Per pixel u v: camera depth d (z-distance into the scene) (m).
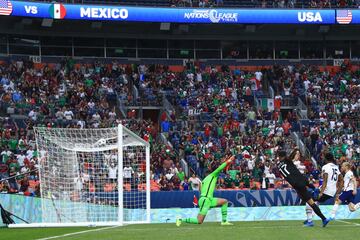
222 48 118.94
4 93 96.75
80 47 113.69
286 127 96.81
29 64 106.38
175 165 85.06
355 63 119.50
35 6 100.19
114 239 33.59
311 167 85.56
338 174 44.56
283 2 114.62
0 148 82.25
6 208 54.38
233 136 94.12
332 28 118.31
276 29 118.12
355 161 88.81
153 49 116.94
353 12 110.75
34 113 93.56
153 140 92.69
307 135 95.25
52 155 57.91
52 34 111.38
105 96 103.56
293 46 120.69
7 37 108.75
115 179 63.47
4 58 108.25
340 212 65.06
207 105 102.50
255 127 96.81
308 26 116.94
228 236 34.03
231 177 80.12
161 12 106.94
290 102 108.69
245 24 112.88
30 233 42.81
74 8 102.75
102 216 60.69
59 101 99.06
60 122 92.19
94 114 97.19
